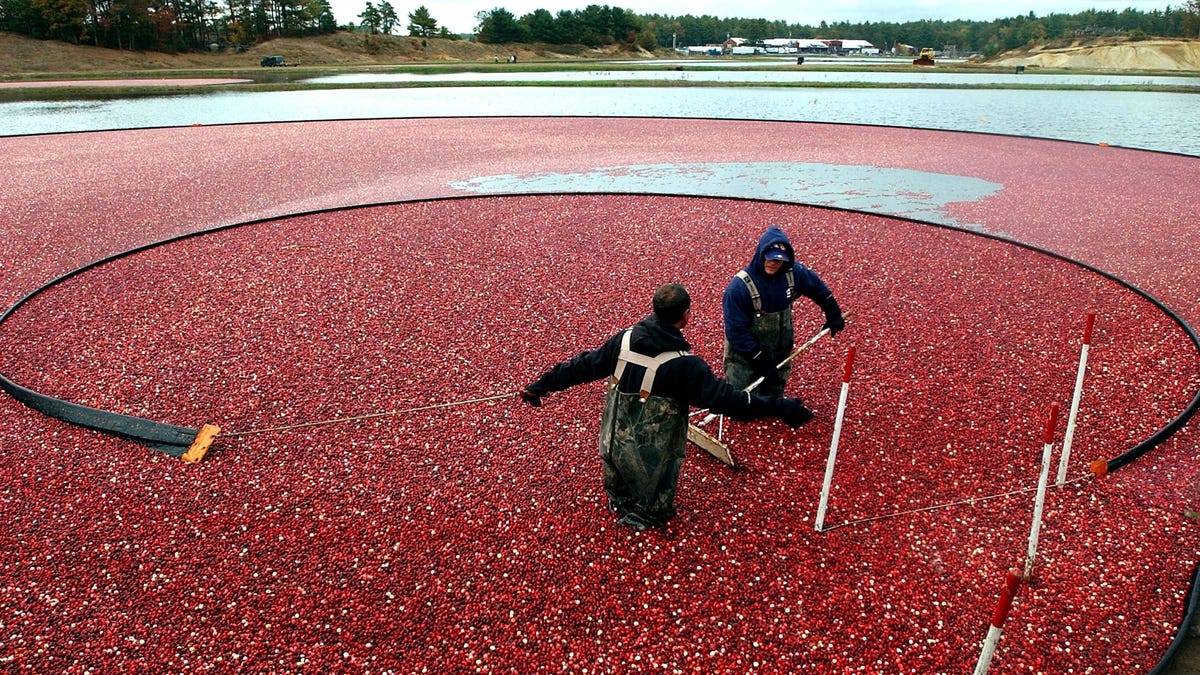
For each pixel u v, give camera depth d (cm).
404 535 487
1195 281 953
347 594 438
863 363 729
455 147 2169
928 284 948
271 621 418
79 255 1111
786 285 540
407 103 3944
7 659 391
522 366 734
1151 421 615
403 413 641
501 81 5262
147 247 1099
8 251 1124
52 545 478
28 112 3394
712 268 1020
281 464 568
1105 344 759
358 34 11906
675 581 445
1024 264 1015
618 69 7619
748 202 1392
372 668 388
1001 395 662
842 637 405
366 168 1822
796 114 3334
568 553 468
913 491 527
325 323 836
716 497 520
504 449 583
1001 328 806
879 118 3153
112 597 435
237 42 9869
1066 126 2808
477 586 443
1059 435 596
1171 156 1947
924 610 421
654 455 446
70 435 607
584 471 551
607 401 455
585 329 824
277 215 1314
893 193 1533
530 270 1013
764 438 594
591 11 13512
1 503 520
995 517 498
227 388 688
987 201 1448
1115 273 996
